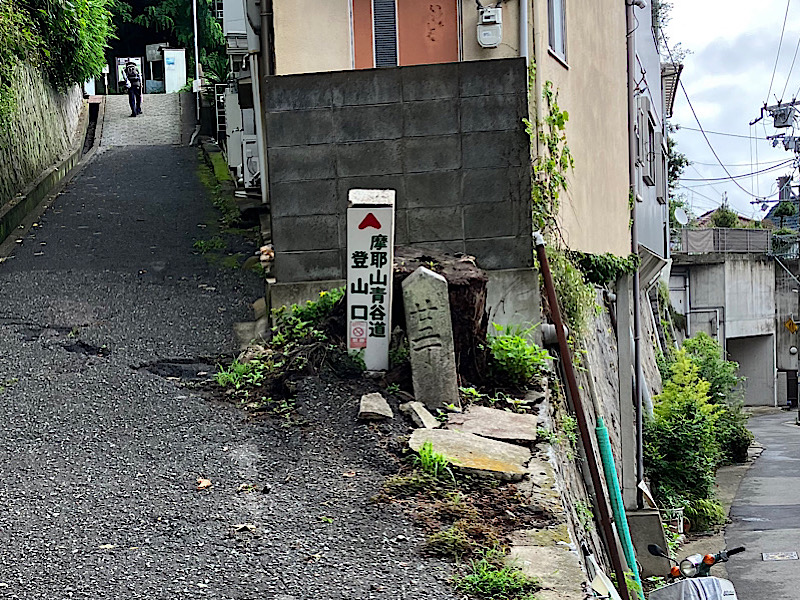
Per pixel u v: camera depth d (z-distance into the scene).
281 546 4.83
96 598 4.29
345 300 7.54
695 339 26.58
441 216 8.16
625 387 11.92
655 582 10.48
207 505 5.35
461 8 10.09
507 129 8.10
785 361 38.28
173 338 8.59
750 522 15.01
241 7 13.10
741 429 22.44
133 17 35.00
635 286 13.05
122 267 10.98
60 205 14.45
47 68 18.11
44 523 5.11
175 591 4.35
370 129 8.17
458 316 7.08
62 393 7.19
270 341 8.12
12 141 14.16
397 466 5.85
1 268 10.78
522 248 8.12
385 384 6.91
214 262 11.30
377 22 10.15
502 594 4.31
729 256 33.38
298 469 5.86
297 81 8.18
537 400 7.09
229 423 6.61
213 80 24.78
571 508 6.04
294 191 8.24
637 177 14.36
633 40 13.78
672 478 14.37
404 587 4.39
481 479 5.65
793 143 28.69
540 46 9.59
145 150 21.28
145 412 6.82
